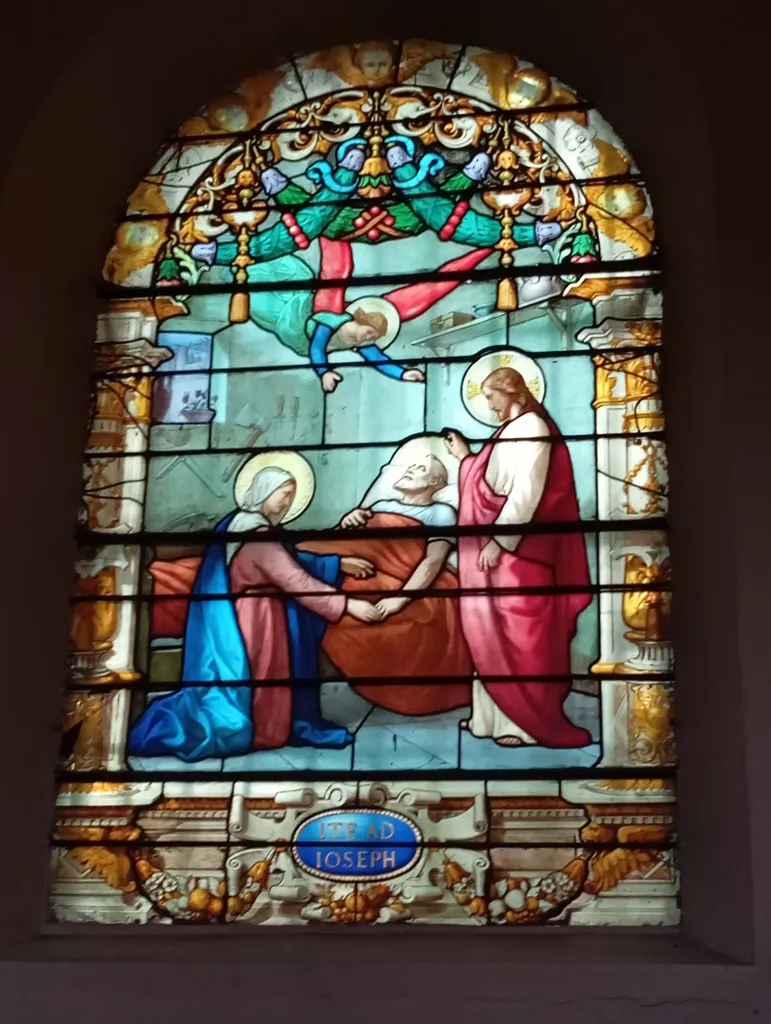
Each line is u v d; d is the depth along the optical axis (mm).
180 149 4938
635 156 4688
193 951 3684
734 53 4203
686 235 4262
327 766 4098
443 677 4156
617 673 4102
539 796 3996
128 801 4129
